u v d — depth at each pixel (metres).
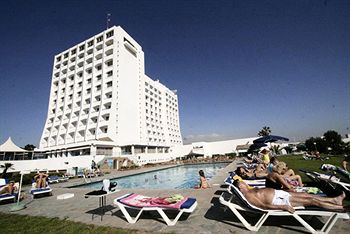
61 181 16.83
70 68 54.62
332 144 39.16
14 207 6.85
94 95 47.03
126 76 49.06
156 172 27.81
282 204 3.71
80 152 35.59
